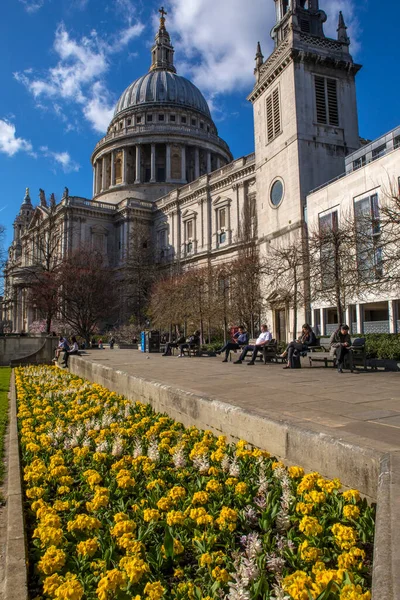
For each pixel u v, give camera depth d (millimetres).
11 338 34094
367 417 6602
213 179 63469
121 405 10664
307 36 36312
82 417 9266
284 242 35469
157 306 45812
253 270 34750
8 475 6203
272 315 36188
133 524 4039
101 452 6777
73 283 54031
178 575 3646
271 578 3486
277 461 5809
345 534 3594
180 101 94062
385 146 29078
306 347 16516
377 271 19734
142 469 5930
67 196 77000
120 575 3182
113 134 90000
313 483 4469
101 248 78250
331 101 36812
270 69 38094
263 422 6172
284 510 4355
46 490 5352
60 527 4238
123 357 25641
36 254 80750
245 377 12875
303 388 10180
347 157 33219
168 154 86250
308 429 5445
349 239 21047
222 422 7199
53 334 46219
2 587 3521
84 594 3391
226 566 3613
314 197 31047
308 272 24047
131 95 95438
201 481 5281
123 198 84375
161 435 7324
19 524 4461
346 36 37906
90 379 17109
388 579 2498
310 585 2963
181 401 8703
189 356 26344
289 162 35562
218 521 4086
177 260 66438
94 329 64375
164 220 74500
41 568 3572
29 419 9102
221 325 38719
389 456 4227
